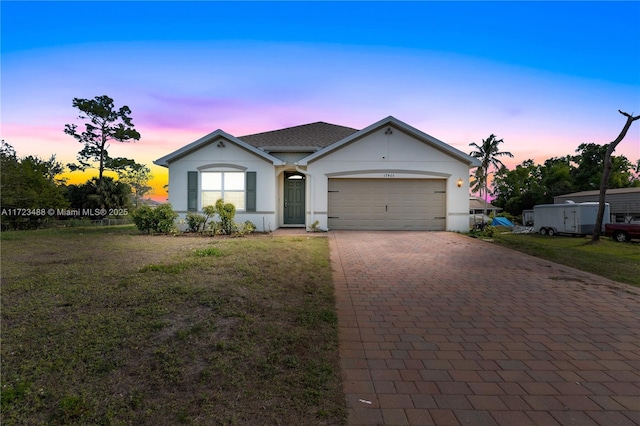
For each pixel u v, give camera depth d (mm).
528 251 10109
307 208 14000
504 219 37812
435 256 8898
